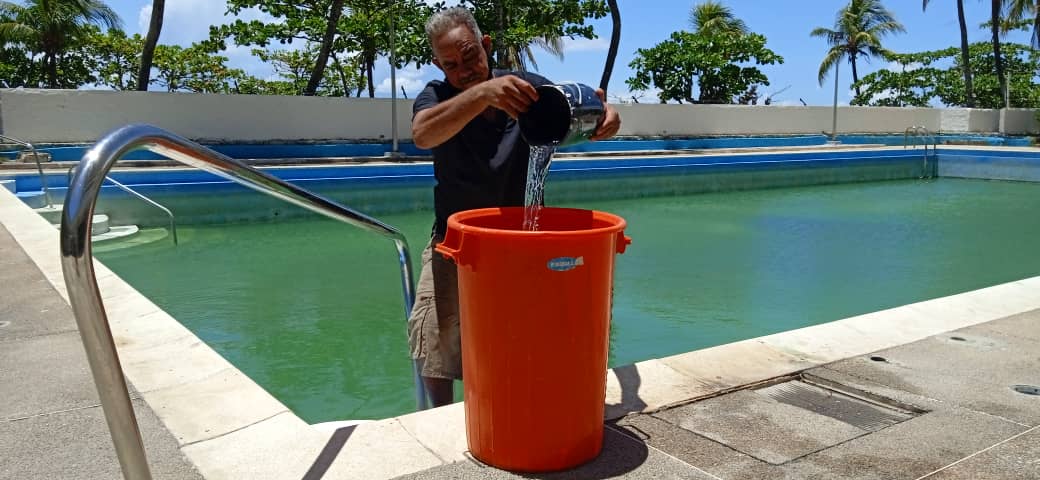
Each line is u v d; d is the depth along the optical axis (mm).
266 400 2404
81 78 26859
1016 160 17125
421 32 17844
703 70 23250
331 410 3695
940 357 2914
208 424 2215
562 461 1896
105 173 1334
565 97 1956
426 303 2600
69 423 2264
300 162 13602
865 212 11508
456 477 1876
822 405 2432
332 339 4828
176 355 2848
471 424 1955
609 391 2500
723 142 20906
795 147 21188
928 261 7527
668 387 2549
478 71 2250
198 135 14703
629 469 1934
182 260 7270
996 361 2869
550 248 1736
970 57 30547
